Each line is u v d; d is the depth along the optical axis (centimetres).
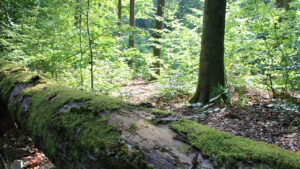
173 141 100
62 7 445
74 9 447
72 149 130
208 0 425
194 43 684
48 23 464
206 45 439
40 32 486
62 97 180
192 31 695
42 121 169
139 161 91
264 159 77
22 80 267
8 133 317
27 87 244
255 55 411
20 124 240
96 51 457
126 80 602
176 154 91
